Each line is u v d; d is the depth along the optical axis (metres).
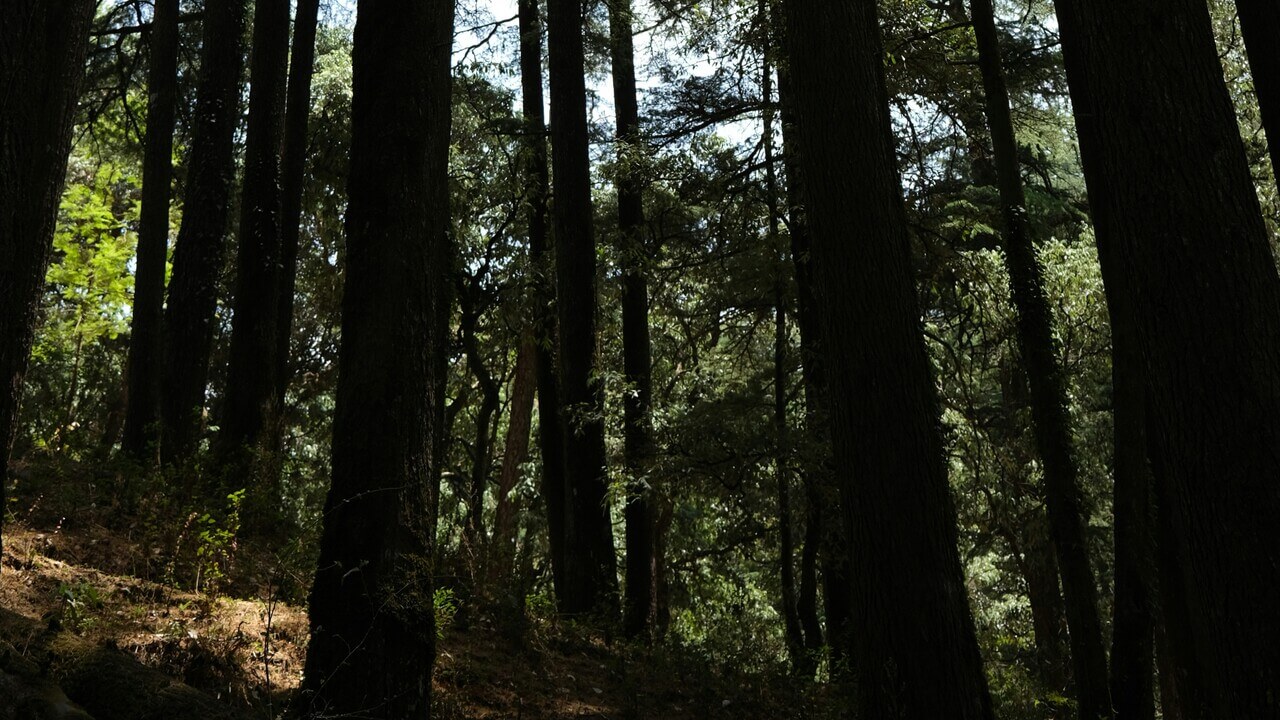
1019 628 21.77
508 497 19.89
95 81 16.33
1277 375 4.87
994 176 18.47
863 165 6.20
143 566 6.40
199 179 10.84
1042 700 12.70
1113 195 5.53
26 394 12.70
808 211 6.38
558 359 14.66
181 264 10.66
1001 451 15.97
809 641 14.05
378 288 4.99
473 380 24.55
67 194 18.95
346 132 16.73
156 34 12.42
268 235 10.51
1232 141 5.22
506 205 16.70
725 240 15.12
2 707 3.58
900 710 5.48
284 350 11.45
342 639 4.53
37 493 7.00
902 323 5.99
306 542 8.55
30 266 4.05
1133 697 7.98
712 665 10.05
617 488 12.34
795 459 12.00
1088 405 17.67
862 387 5.91
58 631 4.36
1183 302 5.06
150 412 10.89
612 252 14.56
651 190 15.94
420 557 4.87
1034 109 16.09
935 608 5.57
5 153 3.88
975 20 10.16
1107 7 5.51
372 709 4.45
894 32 11.60
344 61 17.02
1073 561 8.84
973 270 12.89
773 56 12.20
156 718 3.85
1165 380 5.16
